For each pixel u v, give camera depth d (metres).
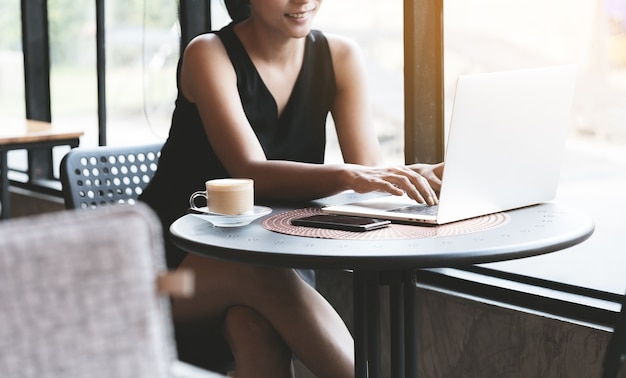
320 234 1.69
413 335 1.78
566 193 2.38
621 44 2.20
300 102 2.40
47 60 4.38
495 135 1.78
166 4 3.52
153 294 0.79
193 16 3.31
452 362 2.50
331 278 2.79
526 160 1.87
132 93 3.79
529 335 2.31
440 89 2.61
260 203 2.07
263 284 2.01
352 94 2.48
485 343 2.41
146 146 2.51
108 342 0.77
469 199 1.78
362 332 1.77
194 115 2.35
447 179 1.72
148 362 0.79
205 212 1.87
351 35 2.88
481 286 2.46
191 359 2.09
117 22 3.82
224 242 1.63
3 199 3.52
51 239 0.75
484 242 1.59
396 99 2.77
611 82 2.23
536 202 1.96
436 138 2.64
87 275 0.76
